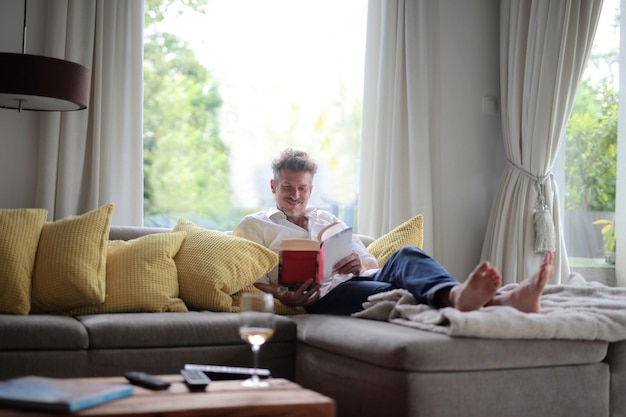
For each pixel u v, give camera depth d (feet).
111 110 12.99
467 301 8.06
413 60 15.07
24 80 10.51
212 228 14.61
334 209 15.23
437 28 15.40
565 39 13.99
